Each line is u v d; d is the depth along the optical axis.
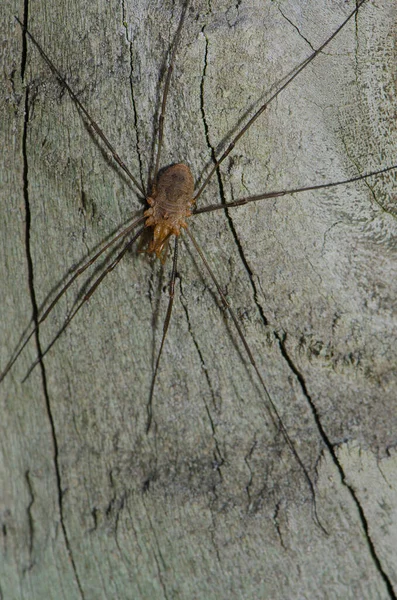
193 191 0.18
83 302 0.18
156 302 0.18
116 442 0.18
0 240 0.18
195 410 0.18
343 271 0.18
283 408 0.18
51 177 0.18
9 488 0.18
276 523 0.17
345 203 0.18
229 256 0.18
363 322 0.18
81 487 0.18
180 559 0.17
